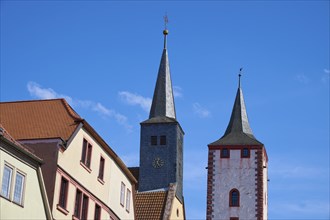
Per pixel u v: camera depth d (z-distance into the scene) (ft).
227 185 283.18
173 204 226.38
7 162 111.45
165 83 274.77
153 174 248.11
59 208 128.36
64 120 139.33
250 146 286.46
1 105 145.59
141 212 218.79
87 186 143.33
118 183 163.84
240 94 311.88
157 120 257.55
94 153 147.43
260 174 282.36
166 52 281.74
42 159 127.24
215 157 287.48
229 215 279.28
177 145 252.62
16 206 113.19
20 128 138.21
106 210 154.71
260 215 277.44
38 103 144.77
